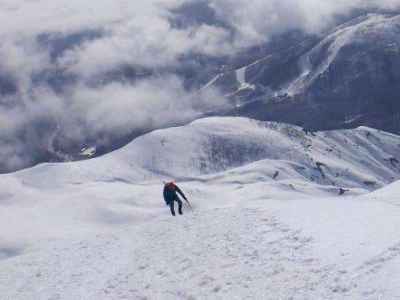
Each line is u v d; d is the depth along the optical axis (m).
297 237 17.78
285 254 16.59
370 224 17.03
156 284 17.70
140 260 20.94
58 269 22.34
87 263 22.44
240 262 17.19
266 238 18.70
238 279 15.84
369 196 24.72
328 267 14.57
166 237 23.17
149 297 16.75
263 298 14.05
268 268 15.95
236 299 14.53
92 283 19.64
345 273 13.88
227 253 18.41
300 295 13.52
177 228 24.16
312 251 16.14
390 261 13.62
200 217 25.11
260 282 15.13
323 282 13.77
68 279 20.75
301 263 15.48
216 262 17.91
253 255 17.44
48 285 20.44
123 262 21.38
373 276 13.14
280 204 24.28
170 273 18.36
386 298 11.96
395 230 15.70
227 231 20.97
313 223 18.89
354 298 12.45
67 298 18.59
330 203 22.06
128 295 17.47
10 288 20.97
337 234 16.88
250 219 21.80
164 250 21.28
